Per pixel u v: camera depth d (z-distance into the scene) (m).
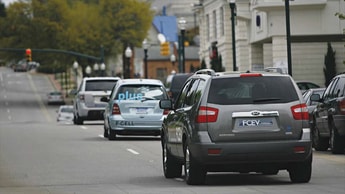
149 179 43.97
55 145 69.75
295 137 38.00
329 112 58.41
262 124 37.81
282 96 38.25
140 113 74.19
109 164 52.78
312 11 128.38
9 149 66.12
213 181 41.84
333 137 58.12
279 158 37.94
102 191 38.56
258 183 40.69
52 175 46.62
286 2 86.62
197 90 39.62
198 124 38.03
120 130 74.25
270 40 139.75
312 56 134.88
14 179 44.81
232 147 37.59
